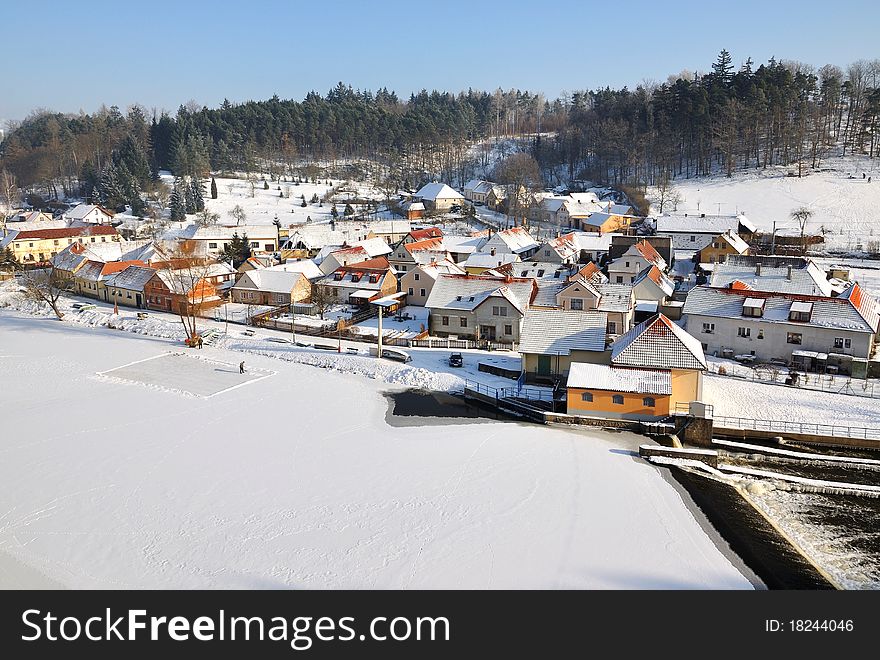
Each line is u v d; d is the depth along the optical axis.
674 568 32.84
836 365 59.31
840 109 185.88
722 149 170.75
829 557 34.50
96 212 147.50
